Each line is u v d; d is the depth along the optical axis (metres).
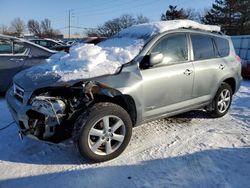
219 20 54.00
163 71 4.37
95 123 3.64
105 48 4.69
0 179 3.43
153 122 5.33
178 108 4.72
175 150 4.21
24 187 3.29
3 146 4.27
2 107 6.13
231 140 4.59
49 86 3.63
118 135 3.88
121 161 3.86
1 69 6.65
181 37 4.81
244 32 51.91
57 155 4.01
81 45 4.59
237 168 3.71
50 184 3.35
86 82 3.66
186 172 3.61
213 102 5.51
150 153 4.10
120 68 4.04
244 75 11.35
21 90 3.85
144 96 4.13
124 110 3.86
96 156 3.74
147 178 3.47
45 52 7.16
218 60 5.41
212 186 3.32
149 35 4.59
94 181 3.40
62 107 3.56
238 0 51.69
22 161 3.85
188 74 4.71
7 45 6.74
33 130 3.64
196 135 4.78
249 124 5.37
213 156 4.03
